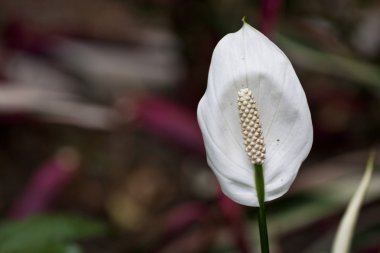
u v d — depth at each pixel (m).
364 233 1.23
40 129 1.73
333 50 1.35
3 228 0.91
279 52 0.58
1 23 1.97
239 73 0.58
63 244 0.89
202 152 1.38
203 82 1.56
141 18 1.68
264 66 0.58
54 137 1.73
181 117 1.40
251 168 0.59
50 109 1.49
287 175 0.59
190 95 1.57
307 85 1.60
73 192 1.63
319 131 1.50
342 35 1.46
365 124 1.56
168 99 1.52
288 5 1.44
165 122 1.39
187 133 1.38
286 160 0.59
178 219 1.31
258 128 0.57
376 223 1.24
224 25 1.44
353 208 0.74
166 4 1.51
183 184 1.65
